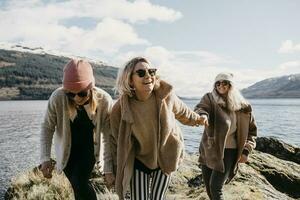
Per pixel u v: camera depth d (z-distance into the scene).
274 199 6.97
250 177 8.02
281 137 35.66
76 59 3.67
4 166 30.17
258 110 109.19
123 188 3.57
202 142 5.38
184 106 3.91
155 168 3.67
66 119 3.73
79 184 3.74
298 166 9.45
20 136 50.56
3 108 135.00
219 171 5.06
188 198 6.77
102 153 3.87
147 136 3.56
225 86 5.09
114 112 3.63
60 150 3.83
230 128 5.14
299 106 144.38
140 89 3.46
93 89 3.72
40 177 7.35
